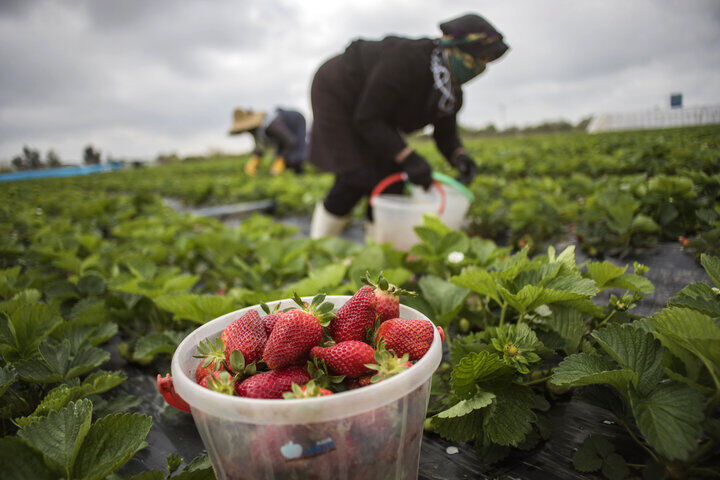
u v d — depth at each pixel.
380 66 1.01
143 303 0.77
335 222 1.33
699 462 0.37
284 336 0.34
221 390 0.32
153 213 2.37
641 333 0.39
